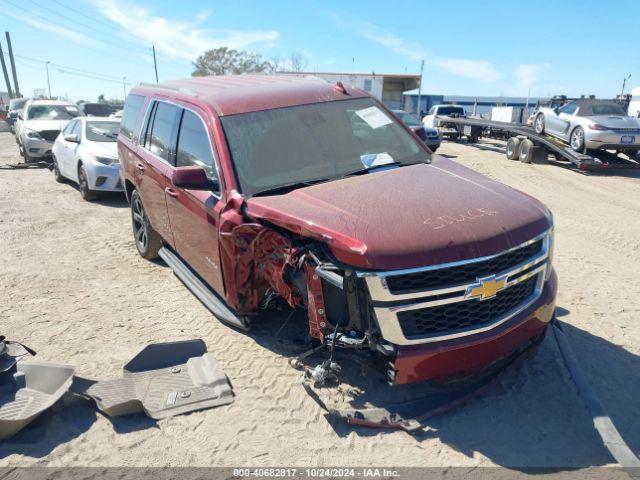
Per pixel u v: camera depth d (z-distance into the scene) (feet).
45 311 15.83
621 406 10.69
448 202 10.65
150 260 20.70
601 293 16.92
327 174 12.81
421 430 9.91
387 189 11.33
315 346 12.34
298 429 10.07
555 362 12.28
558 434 9.79
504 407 10.61
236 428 10.14
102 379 11.92
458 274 9.50
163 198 16.42
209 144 13.37
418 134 16.16
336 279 9.53
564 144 50.88
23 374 11.26
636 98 108.27
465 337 9.78
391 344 9.59
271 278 11.55
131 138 19.72
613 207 32.63
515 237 10.01
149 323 14.93
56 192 35.32
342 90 15.55
